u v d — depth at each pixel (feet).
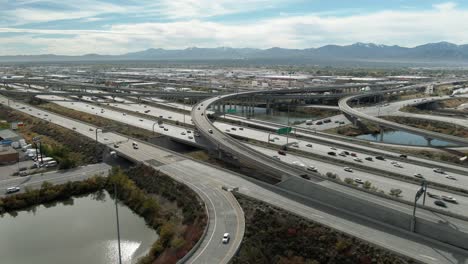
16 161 499.51
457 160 533.55
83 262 289.94
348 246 273.33
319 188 350.64
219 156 538.47
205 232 295.69
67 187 415.44
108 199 411.75
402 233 286.87
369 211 313.94
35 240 322.75
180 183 399.24
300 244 285.23
